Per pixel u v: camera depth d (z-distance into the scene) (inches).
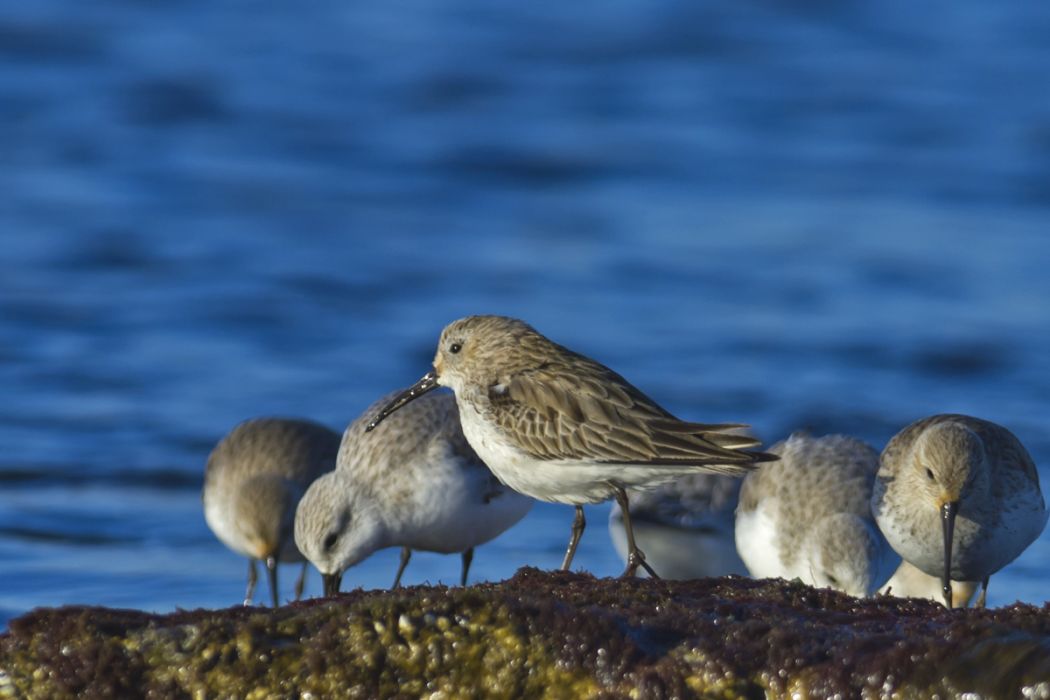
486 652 284.8
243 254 831.7
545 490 382.6
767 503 437.4
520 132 1018.7
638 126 1039.6
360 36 1190.3
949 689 268.8
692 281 799.7
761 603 303.6
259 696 287.7
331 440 494.9
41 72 1085.1
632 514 464.4
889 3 1248.8
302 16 1221.7
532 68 1127.6
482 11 1241.4
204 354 698.8
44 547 494.6
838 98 1080.8
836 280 799.7
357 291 784.9
